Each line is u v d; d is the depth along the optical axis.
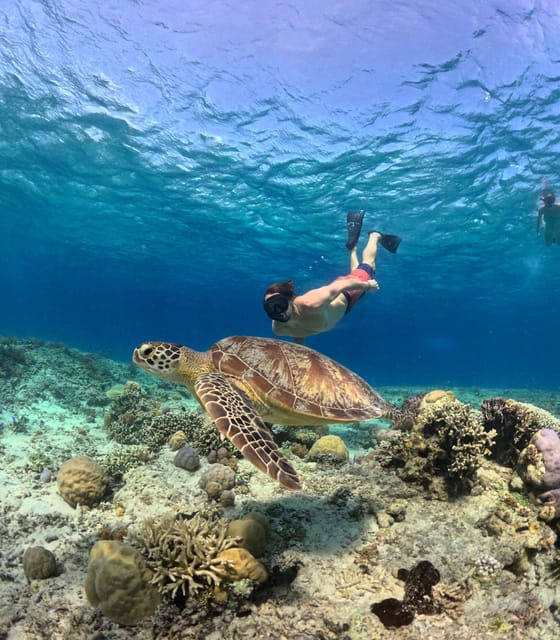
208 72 4.38
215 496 1.81
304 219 7.73
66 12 3.86
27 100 5.18
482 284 13.23
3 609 1.25
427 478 1.69
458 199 6.45
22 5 3.83
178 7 3.69
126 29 3.98
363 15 3.56
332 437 2.31
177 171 6.49
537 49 3.71
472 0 3.35
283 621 1.20
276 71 4.25
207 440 2.27
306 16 3.62
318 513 1.64
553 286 13.51
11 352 3.69
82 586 1.35
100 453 2.38
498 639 1.17
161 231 9.84
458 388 6.75
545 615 1.32
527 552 1.47
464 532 1.50
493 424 1.94
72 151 6.26
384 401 1.88
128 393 2.85
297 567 1.38
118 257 14.06
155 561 1.26
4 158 6.92
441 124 4.71
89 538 1.58
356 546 1.47
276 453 1.32
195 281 17.92
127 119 5.30
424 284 13.24
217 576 1.25
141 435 2.50
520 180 5.85
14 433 2.57
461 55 3.84
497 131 4.78
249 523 1.40
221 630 1.17
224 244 10.45
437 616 1.23
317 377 1.68
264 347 1.73
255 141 5.44
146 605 1.20
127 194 7.58
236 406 1.43
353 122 4.80
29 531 1.62
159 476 2.01
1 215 10.74
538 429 1.77
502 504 1.62
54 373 3.66
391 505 1.60
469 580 1.33
